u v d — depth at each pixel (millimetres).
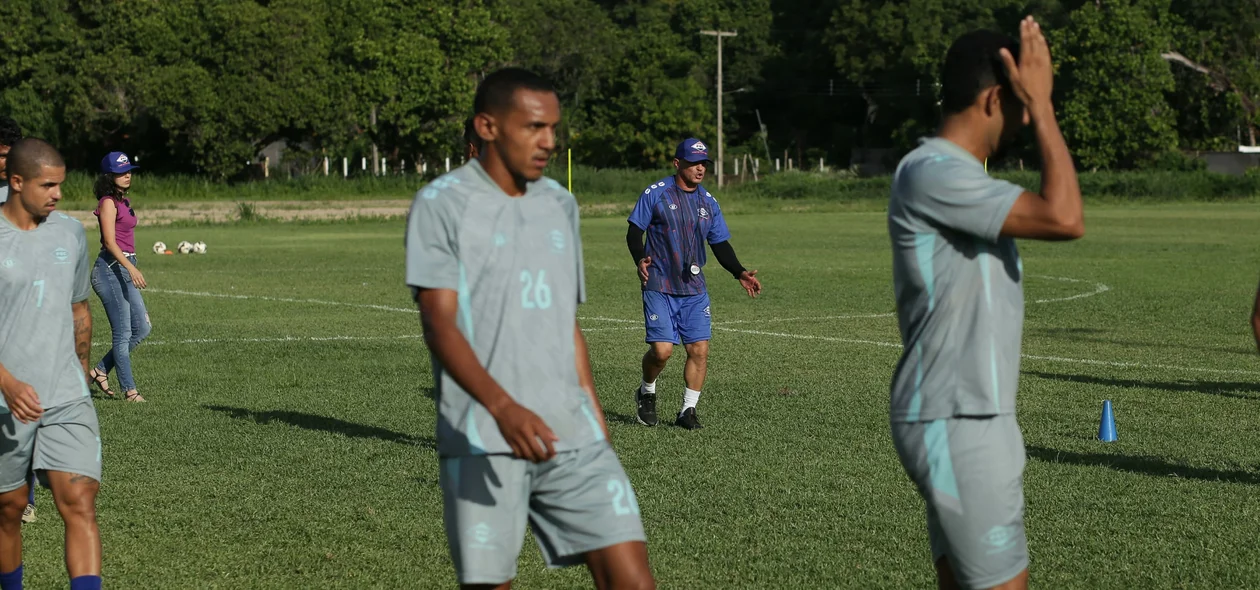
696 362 8828
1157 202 59000
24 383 4613
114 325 9812
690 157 8664
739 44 102312
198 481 7184
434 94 72938
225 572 5539
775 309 16391
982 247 3432
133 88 62938
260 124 63906
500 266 3562
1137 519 6324
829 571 5496
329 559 5715
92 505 4840
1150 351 12602
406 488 7020
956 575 3527
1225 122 77938
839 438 8375
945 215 3385
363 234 35938
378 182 65250
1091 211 49594
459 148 75438
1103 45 73188
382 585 5355
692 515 6434
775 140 101500
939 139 3533
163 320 15344
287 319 15484
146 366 11680
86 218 41781
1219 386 10484
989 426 3459
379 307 16828
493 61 77562
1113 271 22266
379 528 6207
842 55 95125
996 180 3389
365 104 70688
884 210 52562
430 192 3578
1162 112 74062
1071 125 73938
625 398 10141
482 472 3555
